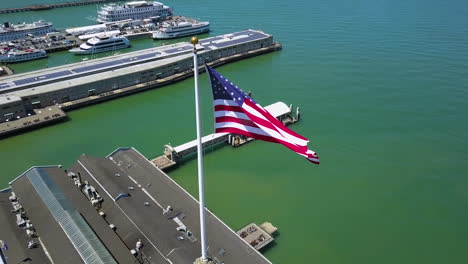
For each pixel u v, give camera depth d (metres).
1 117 136.50
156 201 91.19
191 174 112.19
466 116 146.62
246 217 95.06
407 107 154.25
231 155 121.19
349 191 105.31
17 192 93.00
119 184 94.50
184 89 174.25
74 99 156.88
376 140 131.00
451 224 93.50
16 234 79.56
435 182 109.12
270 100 161.12
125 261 73.25
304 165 116.38
